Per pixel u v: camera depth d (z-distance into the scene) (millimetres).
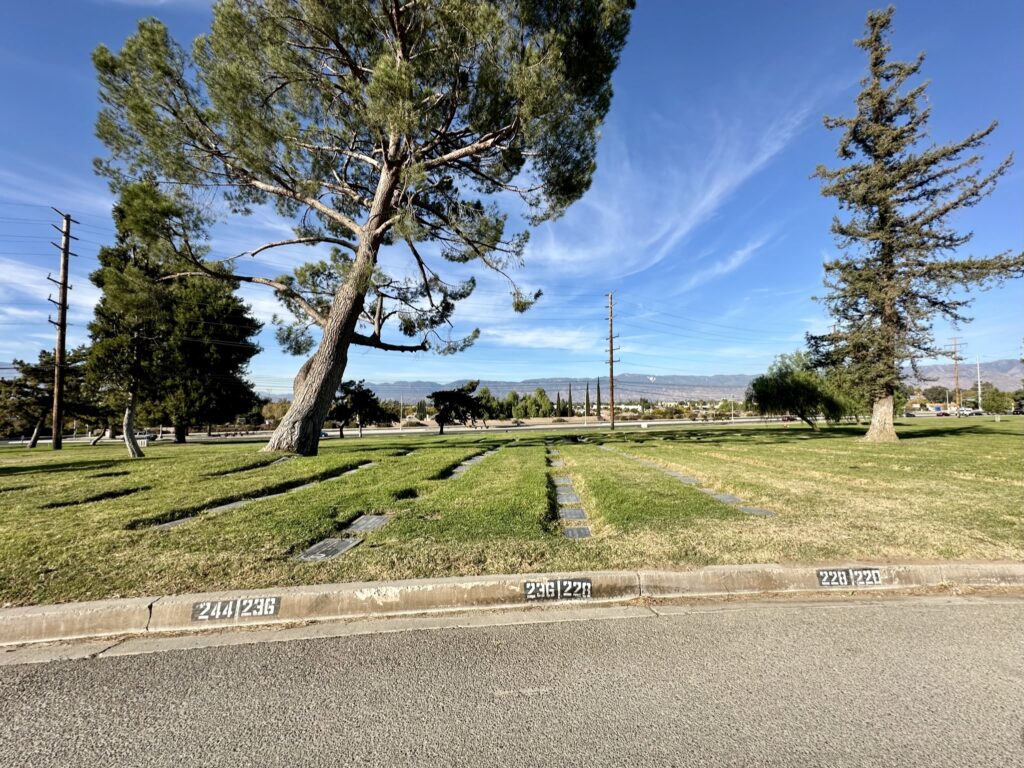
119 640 3299
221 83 11008
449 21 9758
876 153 20500
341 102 12180
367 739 2215
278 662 2924
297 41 11617
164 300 13992
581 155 12188
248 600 3572
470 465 11109
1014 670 2781
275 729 2293
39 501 6746
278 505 6359
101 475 9445
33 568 4121
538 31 10258
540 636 3225
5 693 2627
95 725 2340
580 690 2588
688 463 11406
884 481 8586
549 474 10008
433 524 5391
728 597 3912
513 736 2223
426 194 14633
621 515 5820
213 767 2043
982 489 7750
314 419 12711
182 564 4207
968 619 3477
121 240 17422
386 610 3648
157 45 11039
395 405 70062
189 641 3242
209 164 12945
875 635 3219
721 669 2793
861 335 20297
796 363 33000
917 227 19719
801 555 4414
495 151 12688
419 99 10328
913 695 2531
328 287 16250
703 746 2139
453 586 3762
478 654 2988
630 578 3943
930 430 27422
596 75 11180
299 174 13359
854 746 2133
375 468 10086
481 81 10508
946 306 20250
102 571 4062
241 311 31469
